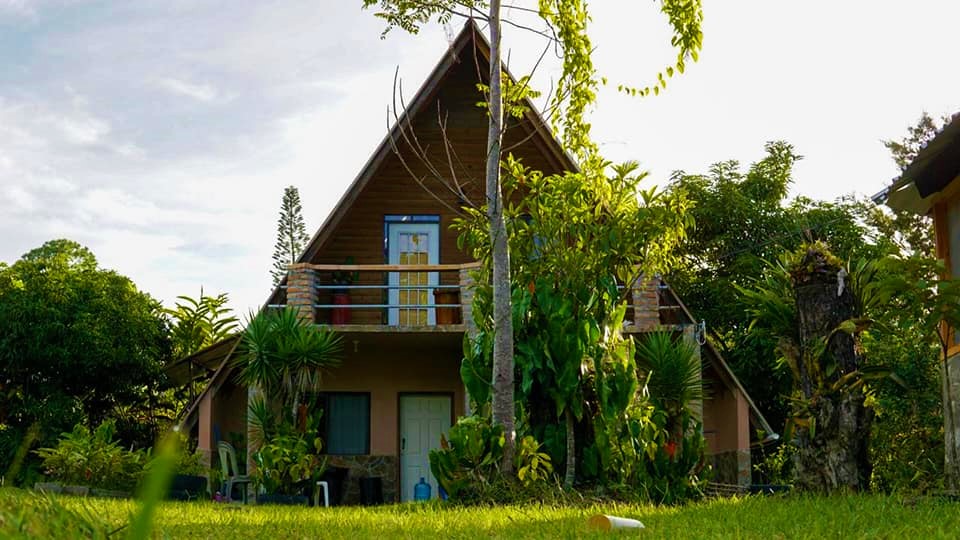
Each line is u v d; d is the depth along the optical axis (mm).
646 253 15719
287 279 20203
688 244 30656
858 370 11359
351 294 21938
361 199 22078
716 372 21031
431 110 21859
